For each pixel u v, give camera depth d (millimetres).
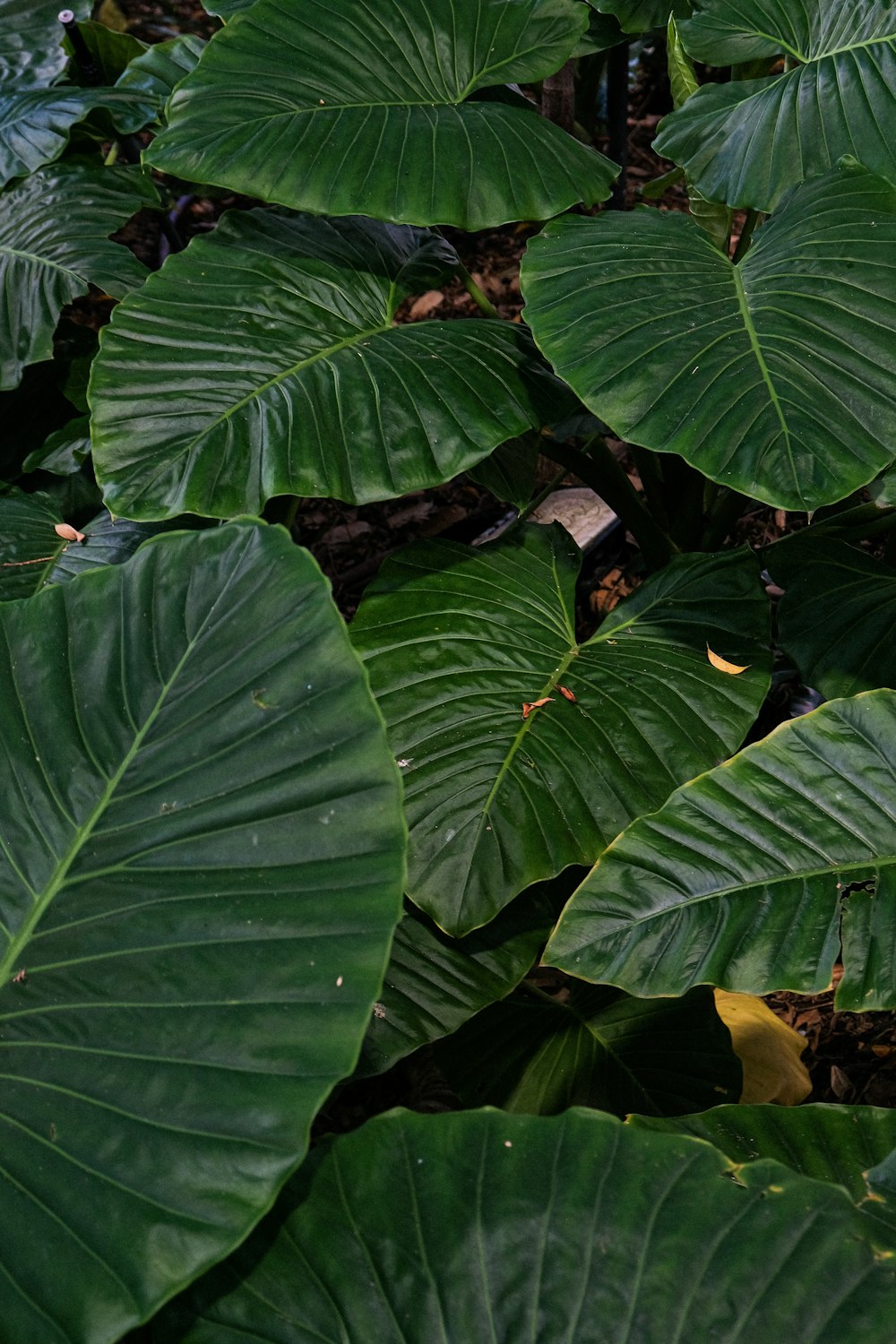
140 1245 1253
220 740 1382
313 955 1318
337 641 1380
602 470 2242
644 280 1822
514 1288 1312
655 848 1619
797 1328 1275
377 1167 1376
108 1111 1294
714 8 2131
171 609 1424
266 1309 1318
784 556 2021
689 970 1568
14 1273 1249
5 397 2432
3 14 2561
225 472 1768
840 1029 2252
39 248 2244
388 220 1859
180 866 1360
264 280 1973
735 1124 1542
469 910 1691
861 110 1969
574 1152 1371
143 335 1870
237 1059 1297
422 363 1885
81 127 2412
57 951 1350
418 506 3133
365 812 1350
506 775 1747
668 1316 1288
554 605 1950
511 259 3818
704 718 1812
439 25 2084
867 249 1794
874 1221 1396
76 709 1418
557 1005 1986
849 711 1677
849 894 1583
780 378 1677
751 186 2006
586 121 3488
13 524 2115
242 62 1988
